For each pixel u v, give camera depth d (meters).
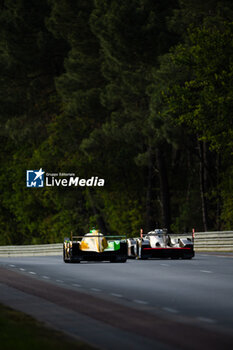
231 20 148.75
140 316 37.75
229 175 180.62
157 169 198.00
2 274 69.31
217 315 38.53
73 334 32.03
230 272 69.38
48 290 52.31
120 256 89.81
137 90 169.38
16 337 29.66
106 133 181.50
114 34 163.50
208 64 120.94
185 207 197.25
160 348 28.95
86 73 198.25
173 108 124.12
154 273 69.12
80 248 89.62
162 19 162.75
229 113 118.00
